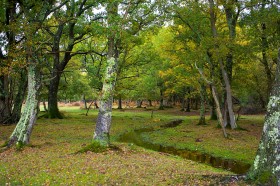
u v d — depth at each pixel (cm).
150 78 4247
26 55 1420
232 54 2466
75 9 2825
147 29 1894
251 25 2397
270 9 2191
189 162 1347
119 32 1361
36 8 1538
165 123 3275
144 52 3152
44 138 1873
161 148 1822
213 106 3816
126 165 1148
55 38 2438
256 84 3462
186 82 3262
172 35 3309
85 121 3167
